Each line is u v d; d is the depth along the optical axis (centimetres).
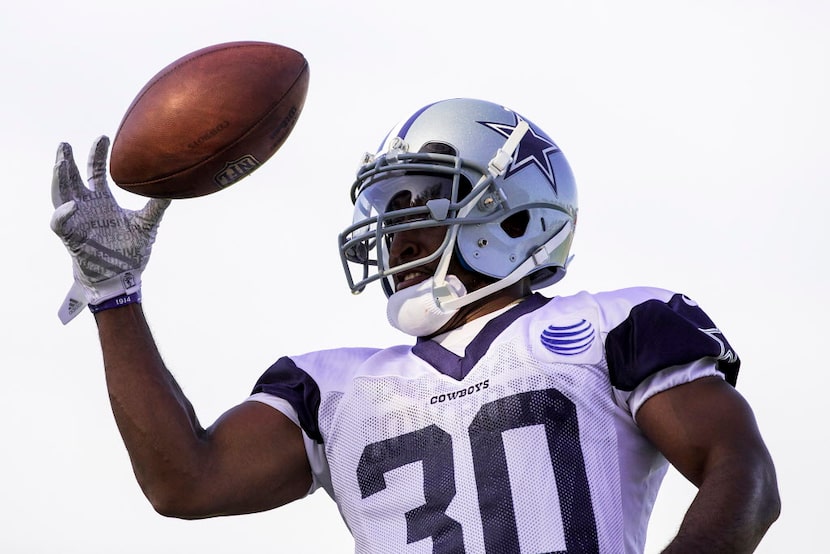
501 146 820
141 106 803
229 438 794
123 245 798
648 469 732
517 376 737
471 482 719
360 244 841
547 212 831
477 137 818
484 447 725
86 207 793
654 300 741
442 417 745
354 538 773
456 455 730
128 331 793
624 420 725
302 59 833
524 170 823
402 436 754
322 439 795
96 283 789
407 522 735
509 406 728
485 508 709
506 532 700
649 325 723
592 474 710
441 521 719
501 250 809
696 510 639
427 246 809
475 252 803
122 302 794
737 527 629
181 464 772
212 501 779
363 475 762
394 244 820
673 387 702
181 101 792
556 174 842
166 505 778
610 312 751
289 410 804
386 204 816
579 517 699
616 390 724
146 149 789
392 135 835
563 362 735
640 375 706
